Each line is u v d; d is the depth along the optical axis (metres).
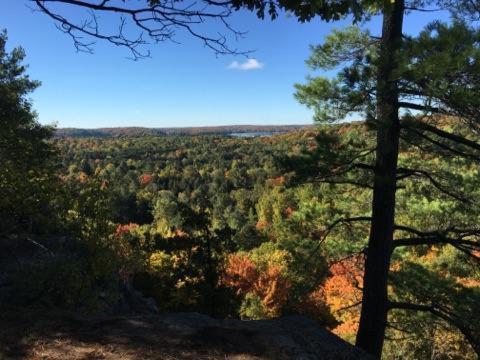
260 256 41.06
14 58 17.55
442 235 8.39
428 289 9.12
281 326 6.14
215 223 65.44
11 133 10.10
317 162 7.42
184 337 5.36
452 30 6.09
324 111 7.12
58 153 15.78
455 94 5.80
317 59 7.84
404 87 6.50
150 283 19.55
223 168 143.75
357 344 8.31
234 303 15.57
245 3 2.88
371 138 8.59
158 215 76.06
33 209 9.57
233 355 5.02
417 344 14.51
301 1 2.87
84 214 9.90
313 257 9.79
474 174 8.15
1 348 4.60
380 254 8.09
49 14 2.72
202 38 2.98
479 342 8.05
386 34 7.48
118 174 116.25
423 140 8.08
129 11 2.74
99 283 11.98
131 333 5.36
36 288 9.13
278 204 70.94
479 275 9.70
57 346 4.80
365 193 10.14
